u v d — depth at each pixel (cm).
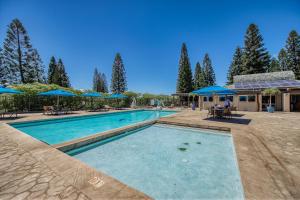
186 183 300
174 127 787
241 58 3042
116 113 1487
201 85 3397
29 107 1361
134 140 582
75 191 197
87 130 836
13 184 215
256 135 512
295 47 2470
